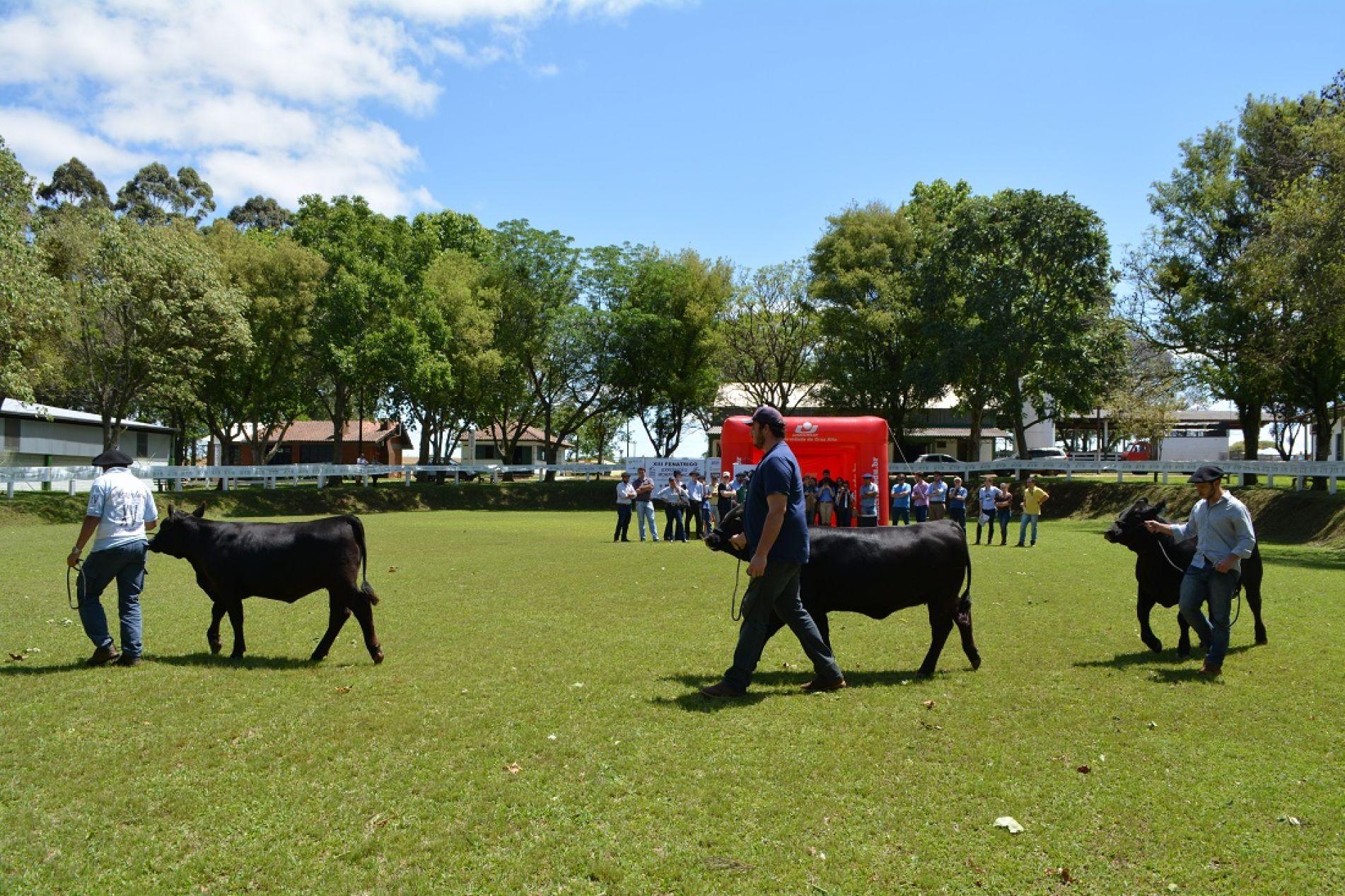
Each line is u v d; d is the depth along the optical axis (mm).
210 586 8195
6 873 3975
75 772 5137
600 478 54656
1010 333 36250
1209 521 7828
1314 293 20344
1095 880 3996
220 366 37531
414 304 41094
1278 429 47406
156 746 5566
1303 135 24422
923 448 59750
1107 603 11914
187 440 58500
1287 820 4590
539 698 6742
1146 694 7023
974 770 5258
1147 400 39969
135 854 4164
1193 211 31594
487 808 4652
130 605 7777
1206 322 30922
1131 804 4789
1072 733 5992
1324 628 10156
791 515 6746
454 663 7980
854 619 10492
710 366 48375
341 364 38156
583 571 15328
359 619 8039
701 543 22156
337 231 42188
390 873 3992
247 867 4035
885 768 5266
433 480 45344
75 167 62938
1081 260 36031
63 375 33844
